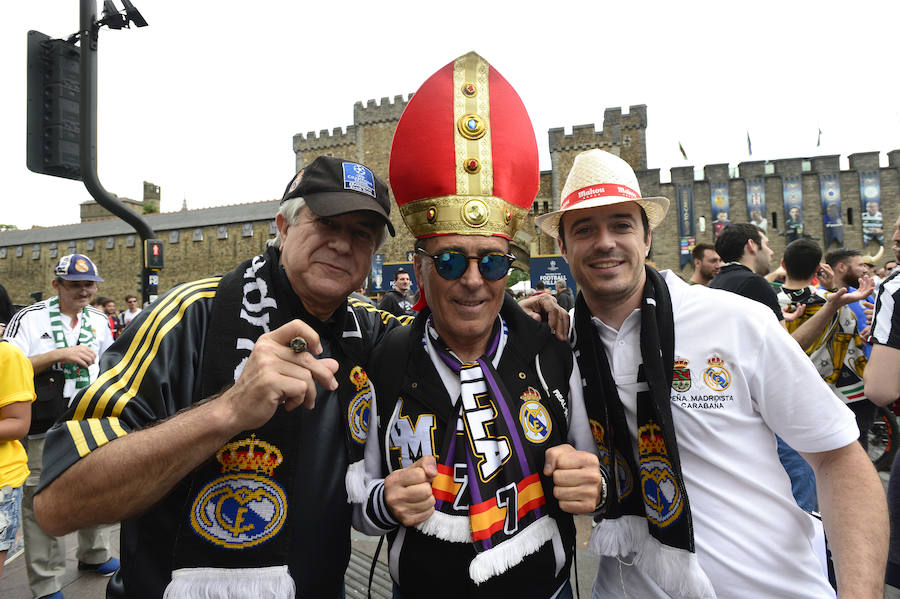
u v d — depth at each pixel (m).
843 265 4.43
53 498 0.99
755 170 20.22
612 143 24.25
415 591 1.30
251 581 1.11
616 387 1.48
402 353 1.40
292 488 1.17
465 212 1.33
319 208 1.21
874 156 19.69
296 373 0.99
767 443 1.42
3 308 3.12
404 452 1.31
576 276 1.53
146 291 4.82
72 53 4.03
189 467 1.00
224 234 27.14
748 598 1.35
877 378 2.11
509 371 1.38
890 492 1.99
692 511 1.40
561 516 1.33
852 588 1.13
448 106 1.40
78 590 2.88
